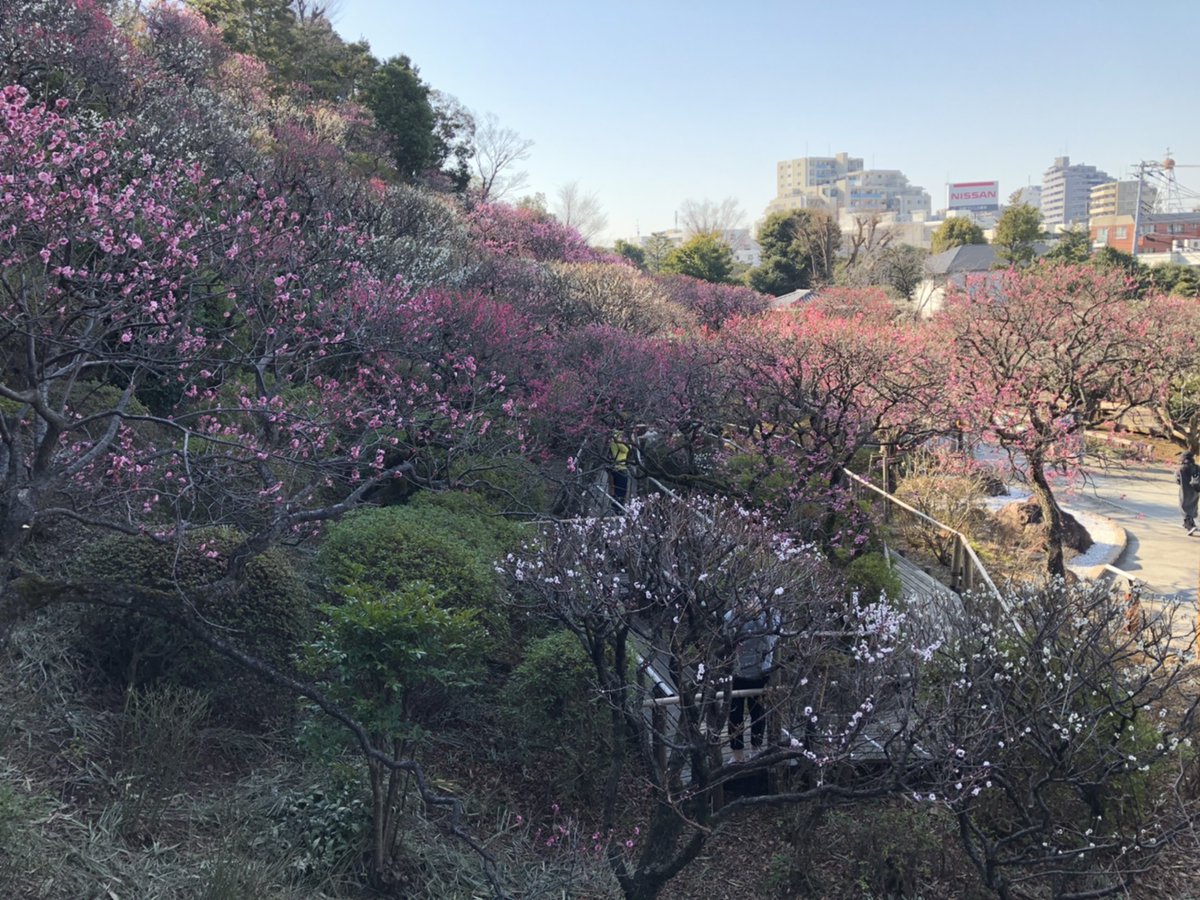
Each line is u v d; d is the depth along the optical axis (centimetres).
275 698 770
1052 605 835
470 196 3706
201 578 726
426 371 1145
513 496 1149
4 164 591
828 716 709
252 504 743
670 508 731
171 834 611
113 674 729
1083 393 1627
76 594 591
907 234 16088
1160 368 1864
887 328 1612
